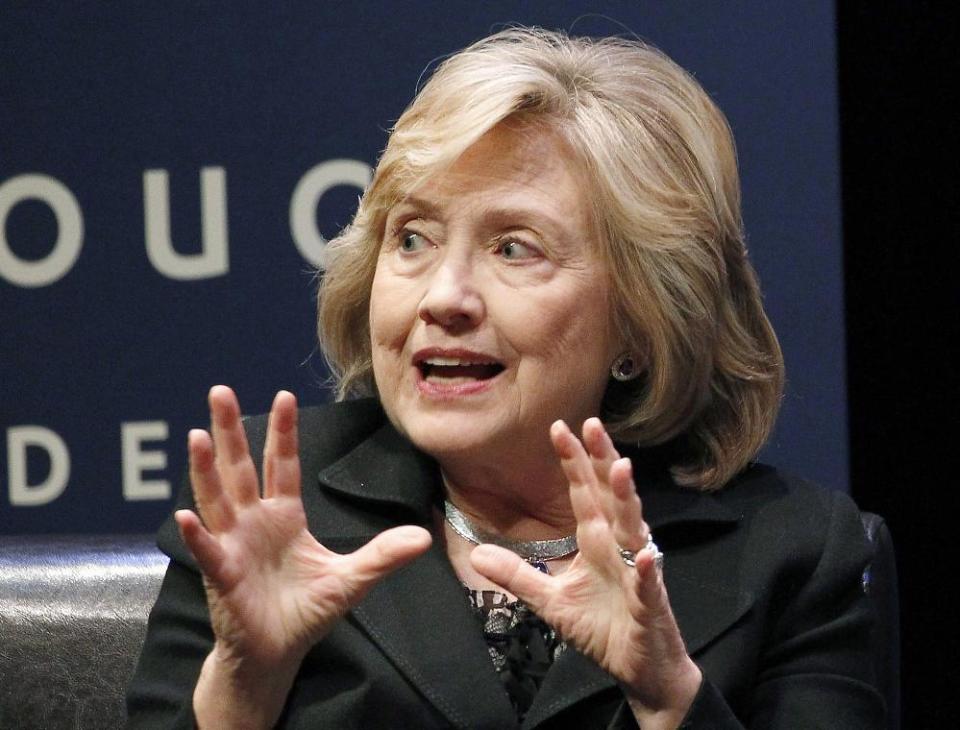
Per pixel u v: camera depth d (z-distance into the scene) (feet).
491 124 17.26
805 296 28.40
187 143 29.25
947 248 31.91
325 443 19.44
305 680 17.47
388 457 18.97
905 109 31.76
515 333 17.47
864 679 18.86
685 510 18.84
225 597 15.33
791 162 28.37
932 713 32.86
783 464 28.50
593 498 15.62
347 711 17.08
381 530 18.37
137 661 19.21
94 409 29.58
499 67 17.93
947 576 32.50
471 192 17.52
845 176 31.99
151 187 29.32
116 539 20.68
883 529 21.52
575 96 18.15
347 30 28.96
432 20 28.78
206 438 15.14
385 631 17.39
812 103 28.27
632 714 16.33
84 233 29.45
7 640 19.36
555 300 17.57
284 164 29.14
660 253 18.10
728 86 28.40
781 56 28.30
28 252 29.55
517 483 18.40
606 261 18.03
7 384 29.66
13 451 29.66
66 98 29.32
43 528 29.66
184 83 29.19
